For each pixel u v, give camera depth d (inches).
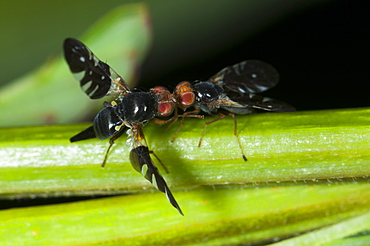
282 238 2.9
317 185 2.9
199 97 3.0
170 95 2.9
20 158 2.9
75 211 2.9
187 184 2.9
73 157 2.9
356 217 2.8
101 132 2.9
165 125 2.9
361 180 2.9
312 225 2.9
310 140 2.9
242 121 2.9
